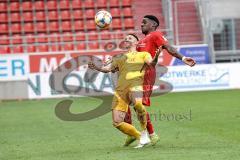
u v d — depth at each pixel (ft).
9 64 230.68
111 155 92.73
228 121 139.23
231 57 271.28
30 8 281.54
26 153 100.78
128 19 279.69
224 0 291.79
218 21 285.23
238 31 286.66
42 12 280.92
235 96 206.59
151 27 103.04
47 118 161.79
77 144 110.11
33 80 226.79
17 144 113.60
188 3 277.23
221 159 85.97
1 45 244.63
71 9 282.77
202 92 226.79
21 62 231.30
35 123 150.92
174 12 274.77
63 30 276.62
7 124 150.71
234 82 234.58
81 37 270.67
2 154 100.63
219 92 223.92
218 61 274.36
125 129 99.40
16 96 230.68
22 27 276.41
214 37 285.43
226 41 286.05
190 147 99.40
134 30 274.16
